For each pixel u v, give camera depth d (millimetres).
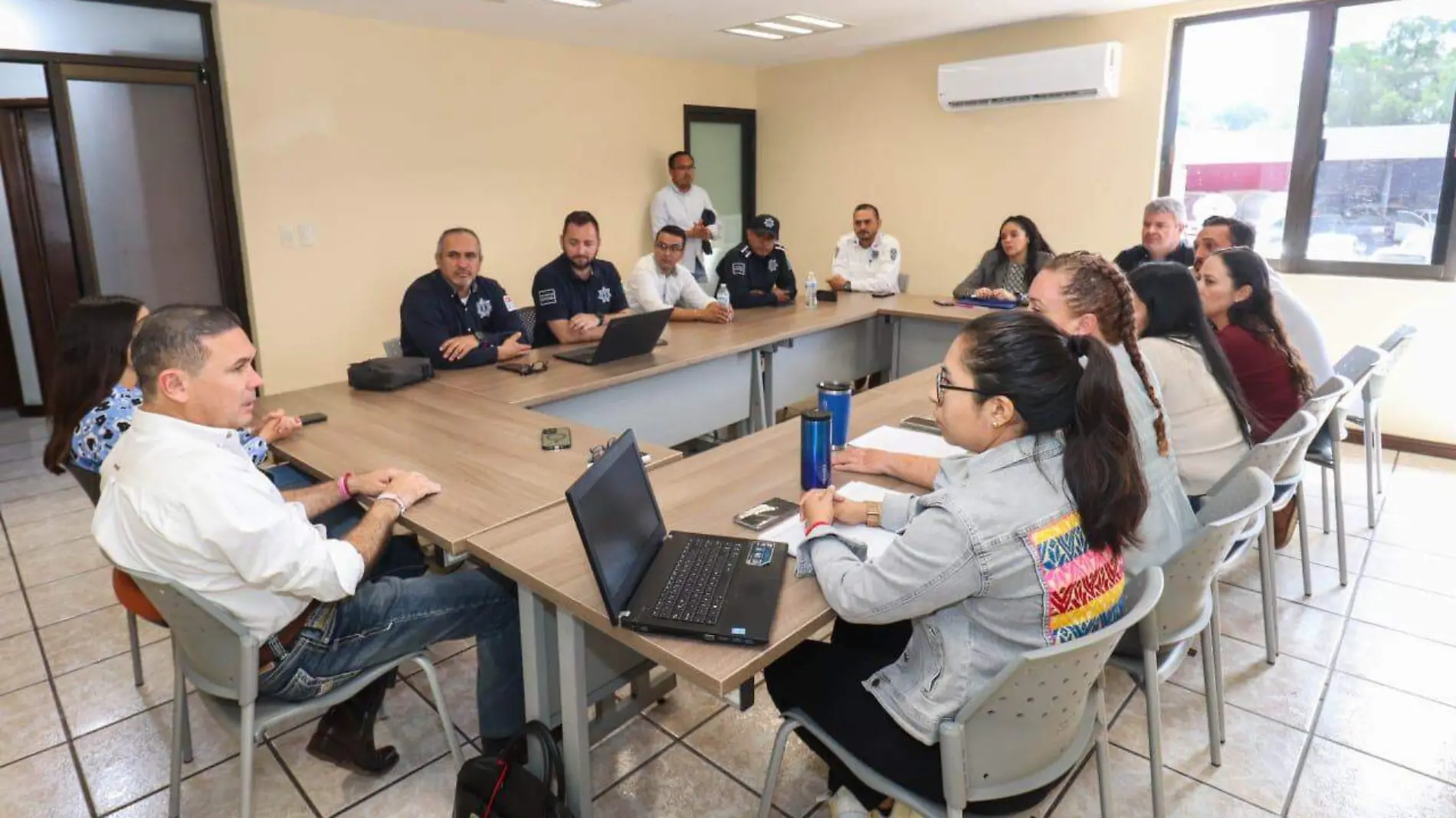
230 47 4352
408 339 3293
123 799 1922
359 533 1689
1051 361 1204
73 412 1950
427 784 1970
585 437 2301
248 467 1541
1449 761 2025
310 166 4711
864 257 5512
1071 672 1178
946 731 1179
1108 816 1573
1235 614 2725
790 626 1308
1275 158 4605
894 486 1885
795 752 2078
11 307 5102
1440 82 4070
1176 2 4664
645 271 4473
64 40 4066
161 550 1466
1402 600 2797
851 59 6219
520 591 1613
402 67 4953
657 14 4734
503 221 5570
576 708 1569
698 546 1545
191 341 1478
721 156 6855
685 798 1923
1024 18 5023
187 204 4562
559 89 5688
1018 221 4910
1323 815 1856
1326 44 4332
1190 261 3941
